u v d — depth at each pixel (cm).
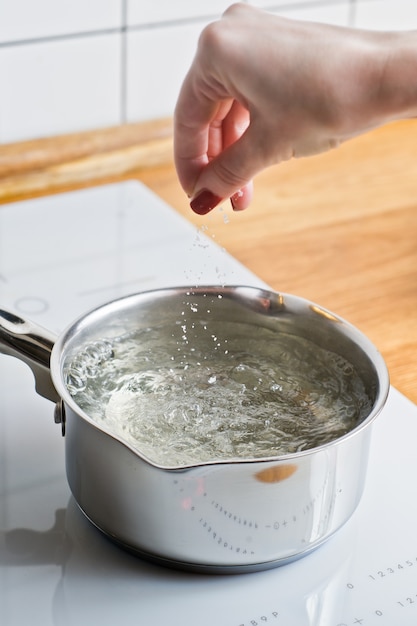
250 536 67
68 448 70
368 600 68
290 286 96
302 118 68
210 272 97
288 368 79
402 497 75
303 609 68
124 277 96
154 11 110
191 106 76
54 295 93
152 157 114
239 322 81
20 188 108
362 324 92
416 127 129
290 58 68
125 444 65
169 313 81
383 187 113
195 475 65
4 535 72
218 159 73
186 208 108
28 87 108
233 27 70
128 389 77
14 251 99
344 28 69
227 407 76
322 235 104
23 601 68
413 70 66
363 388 75
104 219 105
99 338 79
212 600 68
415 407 83
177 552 67
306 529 68
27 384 84
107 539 72
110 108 114
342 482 68
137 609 67
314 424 74
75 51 108
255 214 107
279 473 65
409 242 104
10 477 76
